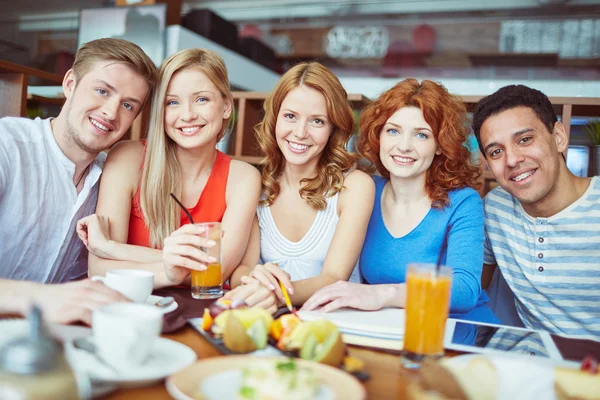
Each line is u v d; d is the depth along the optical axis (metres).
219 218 1.56
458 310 1.27
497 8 5.91
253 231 1.64
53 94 2.96
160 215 1.48
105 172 1.49
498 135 1.55
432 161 1.60
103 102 1.39
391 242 1.59
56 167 1.46
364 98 2.73
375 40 6.70
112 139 1.45
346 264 1.48
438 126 1.52
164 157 1.49
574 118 2.66
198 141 1.48
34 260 1.50
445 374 0.51
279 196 1.68
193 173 1.57
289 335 0.73
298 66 1.59
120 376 0.57
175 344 0.71
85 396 0.51
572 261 1.56
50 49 7.35
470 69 6.75
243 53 6.14
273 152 1.67
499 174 1.59
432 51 6.53
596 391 0.52
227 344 0.71
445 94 1.55
